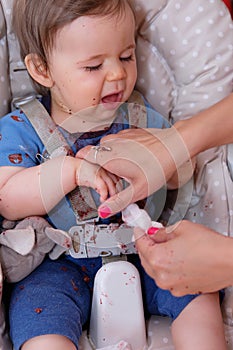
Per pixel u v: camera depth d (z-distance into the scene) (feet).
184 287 3.24
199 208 3.93
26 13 3.78
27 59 3.92
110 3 3.62
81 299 3.63
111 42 3.64
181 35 4.03
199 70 4.03
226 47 4.03
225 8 4.06
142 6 3.98
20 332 3.31
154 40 4.08
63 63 3.75
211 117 3.65
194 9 4.00
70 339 3.31
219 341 3.43
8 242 3.53
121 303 3.55
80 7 3.58
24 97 4.14
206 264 3.13
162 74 4.13
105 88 3.75
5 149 3.79
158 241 3.33
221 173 3.91
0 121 3.91
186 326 3.48
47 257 3.80
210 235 3.22
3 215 3.73
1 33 3.96
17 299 3.51
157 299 3.74
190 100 4.08
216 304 3.57
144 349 3.58
